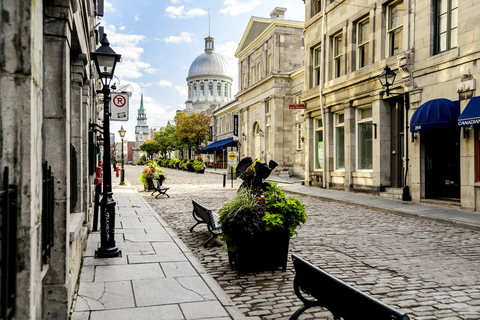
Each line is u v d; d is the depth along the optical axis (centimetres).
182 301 420
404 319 195
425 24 1295
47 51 353
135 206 1270
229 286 503
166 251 648
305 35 2211
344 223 976
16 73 209
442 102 1184
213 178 3253
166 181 2809
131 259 594
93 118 1062
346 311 261
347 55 1798
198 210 843
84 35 589
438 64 1231
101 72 604
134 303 412
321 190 1867
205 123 5300
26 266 210
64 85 359
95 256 607
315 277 290
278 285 507
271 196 589
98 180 866
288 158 3234
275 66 3222
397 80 1432
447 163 1272
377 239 783
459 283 511
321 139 2111
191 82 10275
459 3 1154
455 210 1123
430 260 623
